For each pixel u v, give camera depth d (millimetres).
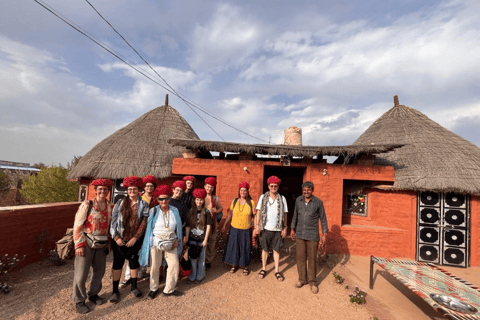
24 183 18312
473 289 3582
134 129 8500
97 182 3377
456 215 6094
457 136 7441
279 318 3367
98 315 3174
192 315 3289
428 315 3633
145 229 3650
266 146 6203
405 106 8992
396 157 7047
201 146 6207
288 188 9422
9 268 4137
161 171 7211
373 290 4414
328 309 3674
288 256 5844
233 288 4152
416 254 6203
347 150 5945
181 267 4238
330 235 6293
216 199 4789
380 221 6633
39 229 4949
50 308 3301
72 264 4949
